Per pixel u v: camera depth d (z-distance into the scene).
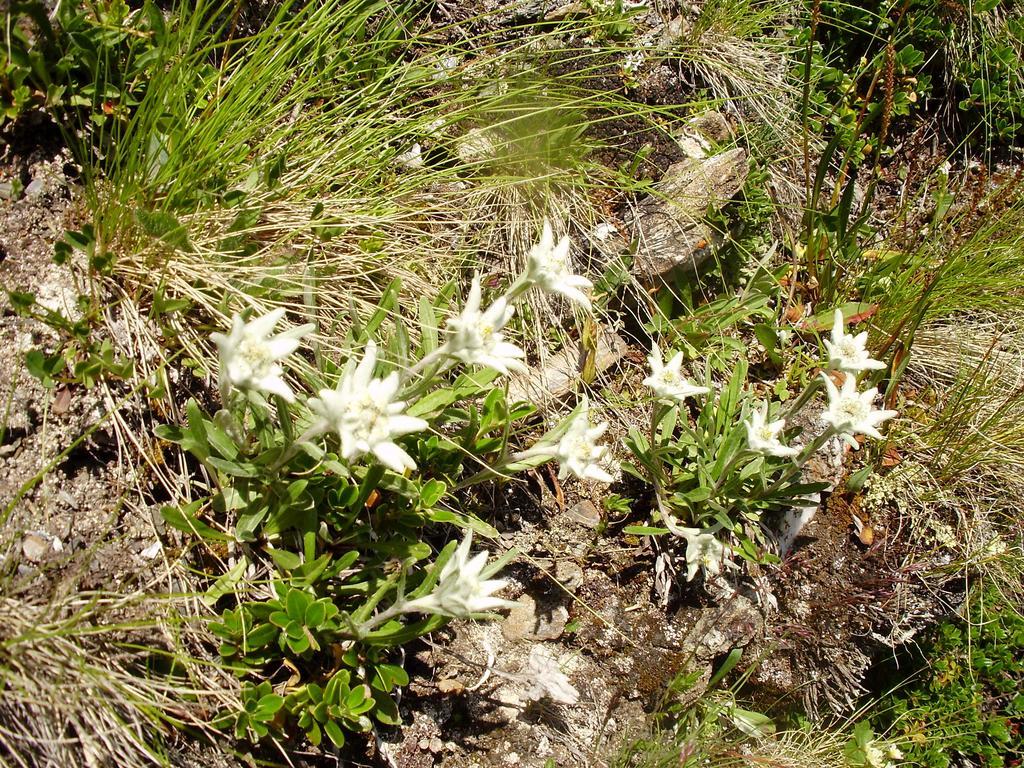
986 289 0.68
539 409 0.56
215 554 0.45
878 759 0.60
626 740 0.53
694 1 0.70
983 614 0.66
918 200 0.76
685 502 0.55
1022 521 0.65
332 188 0.55
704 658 0.57
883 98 0.76
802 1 0.74
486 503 0.54
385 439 0.39
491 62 0.60
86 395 0.44
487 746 0.51
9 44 0.44
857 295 0.69
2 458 0.43
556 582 0.53
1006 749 0.67
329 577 0.45
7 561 0.40
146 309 0.47
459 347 0.43
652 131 0.65
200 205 0.49
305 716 0.44
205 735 0.43
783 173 0.70
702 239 0.62
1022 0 0.80
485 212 0.60
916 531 0.63
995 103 0.79
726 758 0.56
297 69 0.56
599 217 0.62
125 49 0.49
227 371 0.38
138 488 0.44
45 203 0.47
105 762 0.39
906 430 0.66
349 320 0.51
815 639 0.60
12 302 0.43
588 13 0.65
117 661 0.41
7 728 0.38
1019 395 0.64
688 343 0.62
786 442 0.58
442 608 0.42
